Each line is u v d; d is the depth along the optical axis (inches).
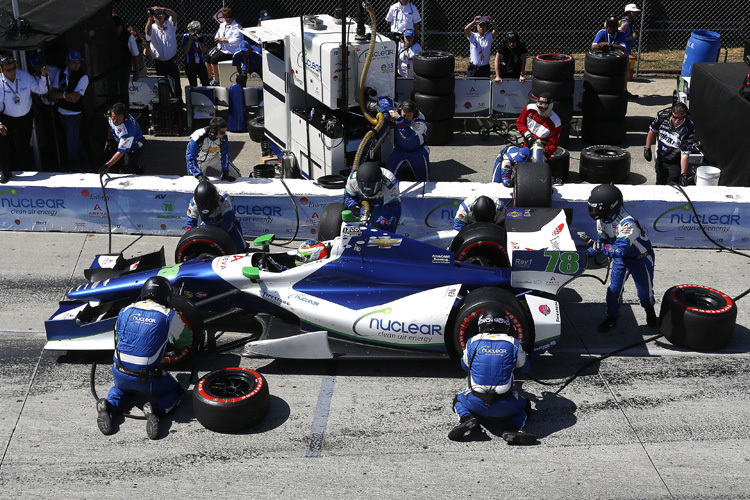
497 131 1157.7
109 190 839.1
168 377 551.8
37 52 906.7
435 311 586.2
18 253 809.5
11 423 538.3
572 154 1099.9
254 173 927.7
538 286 604.1
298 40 917.8
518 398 522.0
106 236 855.1
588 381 588.4
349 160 912.3
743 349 629.9
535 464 496.7
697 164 928.3
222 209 718.5
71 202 847.7
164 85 1139.3
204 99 1170.6
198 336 587.2
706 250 811.4
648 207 798.5
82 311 617.6
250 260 627.2
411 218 826.2
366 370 609.3
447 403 564.4
